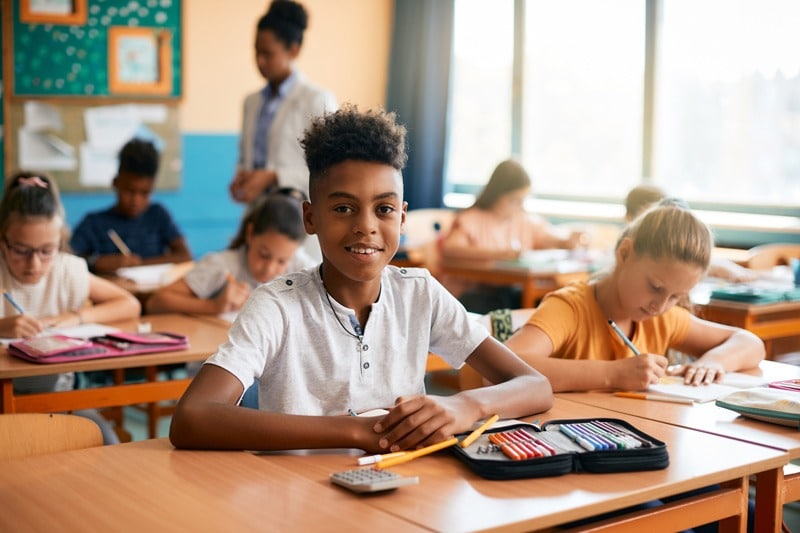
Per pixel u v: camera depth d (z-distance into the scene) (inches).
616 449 51.6
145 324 101.5
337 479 48.0
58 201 104.8
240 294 114.3
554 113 233.1
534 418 62.7
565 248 190.4
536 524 43.8
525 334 78.7
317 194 58.9
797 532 106.5
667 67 207.9
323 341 61.1
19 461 52.6
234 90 227.9
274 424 53.5
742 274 144.2
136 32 214.5
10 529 42.7
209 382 55.9
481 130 248.7
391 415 54.3
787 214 188.9
